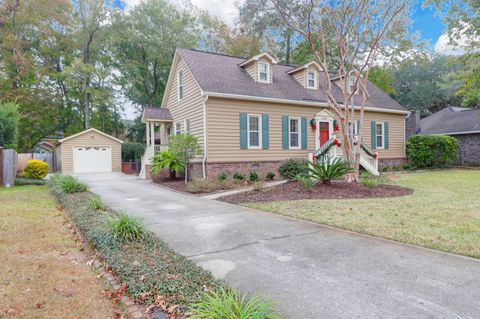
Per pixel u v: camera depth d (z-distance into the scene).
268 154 14.02
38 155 22.97
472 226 5.23
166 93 17.23
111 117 30.75
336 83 18.05
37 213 6.69
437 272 3.39
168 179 13.97
